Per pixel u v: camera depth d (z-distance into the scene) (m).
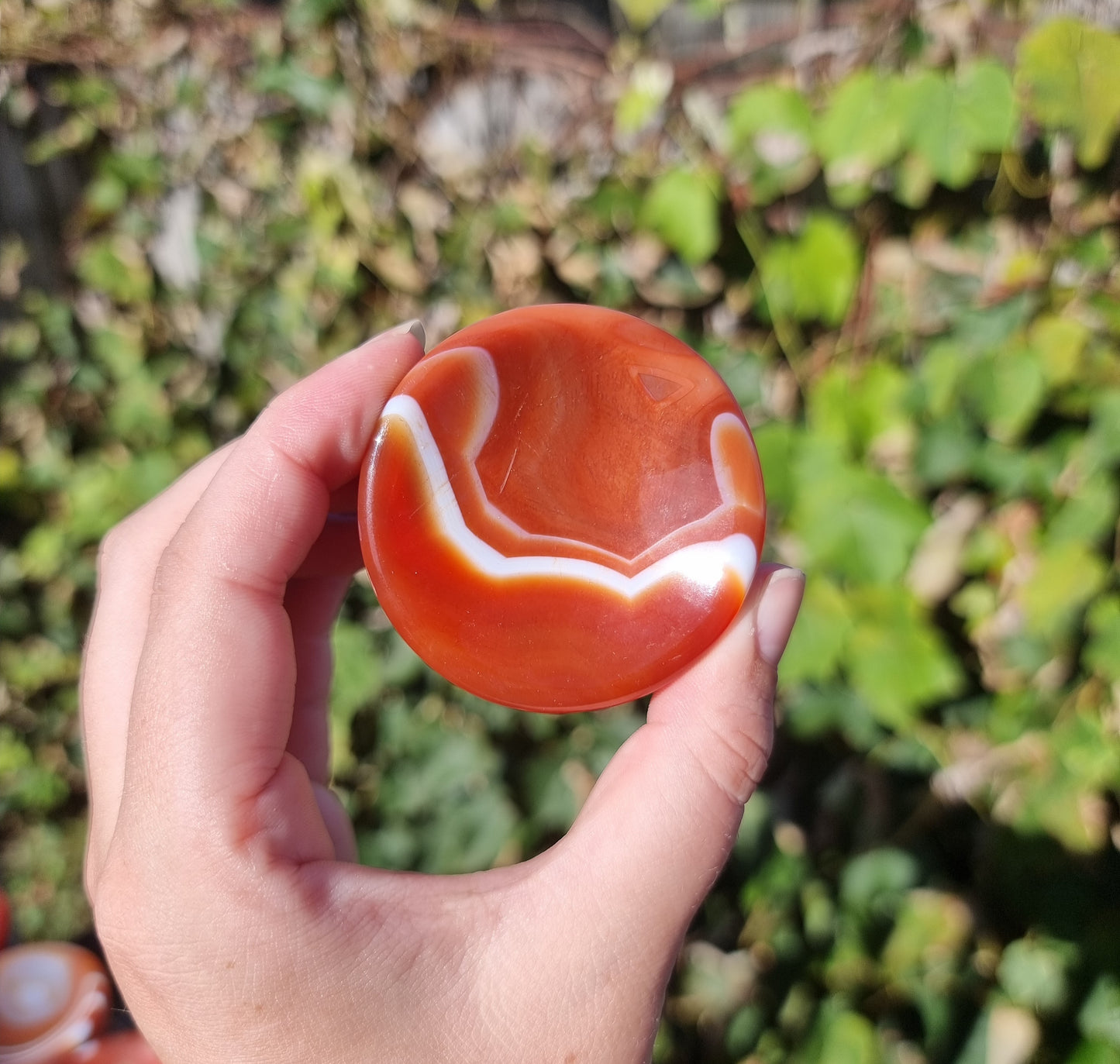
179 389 0.35
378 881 0.14
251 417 0.35
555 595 0.14
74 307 0.37
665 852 0.14
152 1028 0.13
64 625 0.37
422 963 0.13
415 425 0.14
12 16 0.32
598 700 0.14
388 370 0.15
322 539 0.18
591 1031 0.13
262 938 0.13
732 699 0.14
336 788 0.28
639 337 0.15
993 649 0.25
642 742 0.14
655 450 0.14
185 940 0.13
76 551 0.36
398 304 0.31
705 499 0.14
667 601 0.14
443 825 0.27
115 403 0.36
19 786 0.37
